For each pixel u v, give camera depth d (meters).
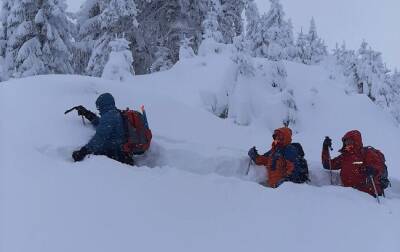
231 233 4.53
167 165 6.41
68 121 6.20
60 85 7.07
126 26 20.41
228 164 6.80
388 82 26.41
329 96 14.59
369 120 13.94
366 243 4.89
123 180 5.02
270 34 17.08
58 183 4.62
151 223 4.34
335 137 12.70
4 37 19.58
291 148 6.82
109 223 4.16
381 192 6.94
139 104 7.63
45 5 18.72
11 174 4.62
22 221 3.92
